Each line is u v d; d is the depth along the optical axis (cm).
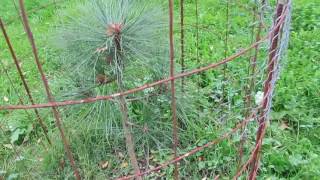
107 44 202
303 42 353
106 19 202
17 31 416
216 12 407
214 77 319
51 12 440
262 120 210
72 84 239
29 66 353
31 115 301
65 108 254
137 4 207
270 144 266
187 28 363
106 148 278
